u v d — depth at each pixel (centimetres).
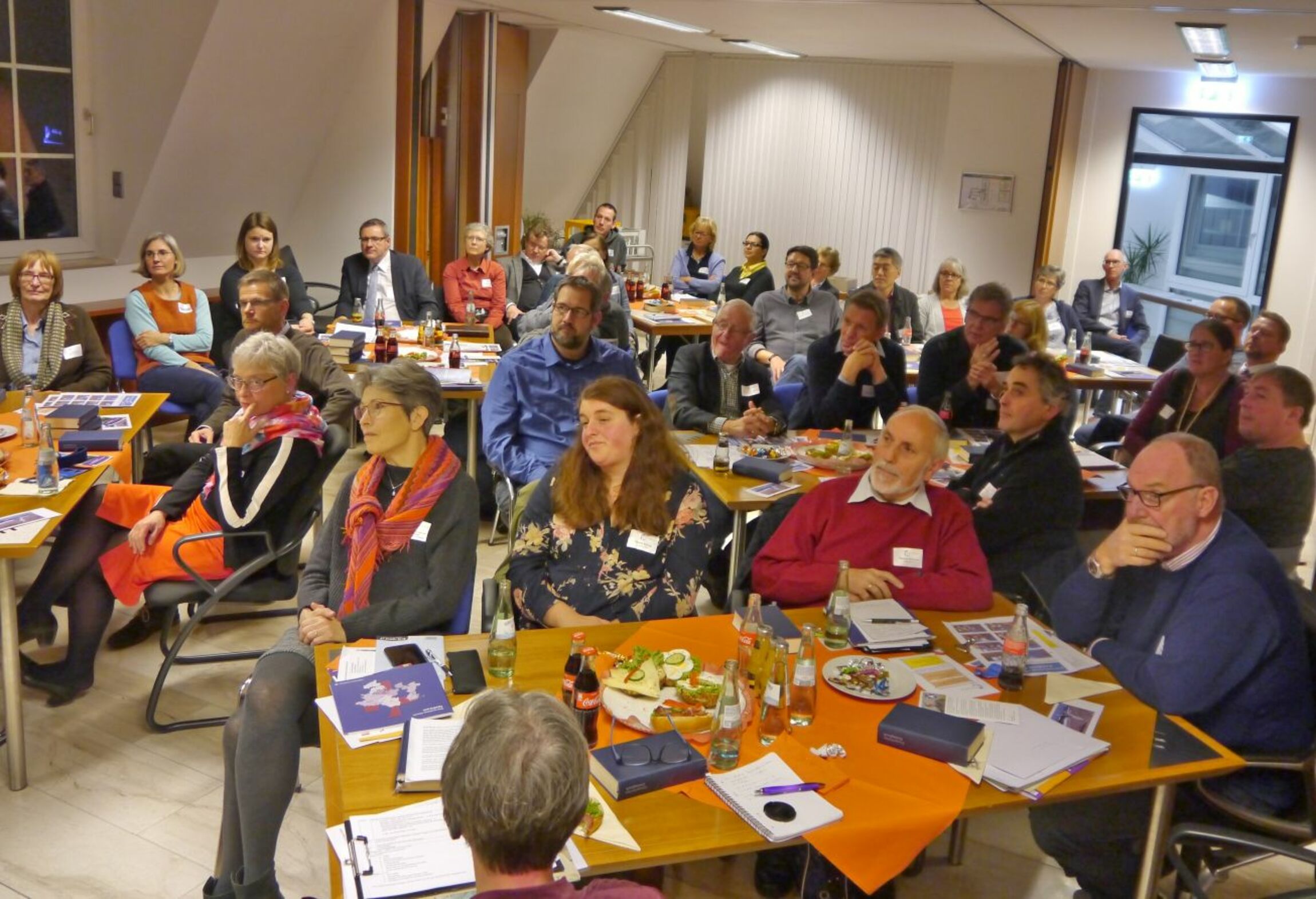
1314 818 231
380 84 720
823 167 1104
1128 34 632
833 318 698
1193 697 237
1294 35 561
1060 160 941
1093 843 247
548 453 428
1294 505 379
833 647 258
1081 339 795
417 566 284
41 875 268
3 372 478
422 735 204
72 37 605
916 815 192
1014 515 354
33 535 292
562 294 418
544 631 256
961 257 1031
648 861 178
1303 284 866
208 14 571
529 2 735
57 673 349
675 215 1182
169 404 531
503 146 945
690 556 287
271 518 342
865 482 306
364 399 284
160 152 628
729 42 936
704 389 492
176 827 290
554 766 139
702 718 217
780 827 186
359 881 168
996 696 239
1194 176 915
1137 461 258
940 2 563
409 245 754
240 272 595
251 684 245
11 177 601
